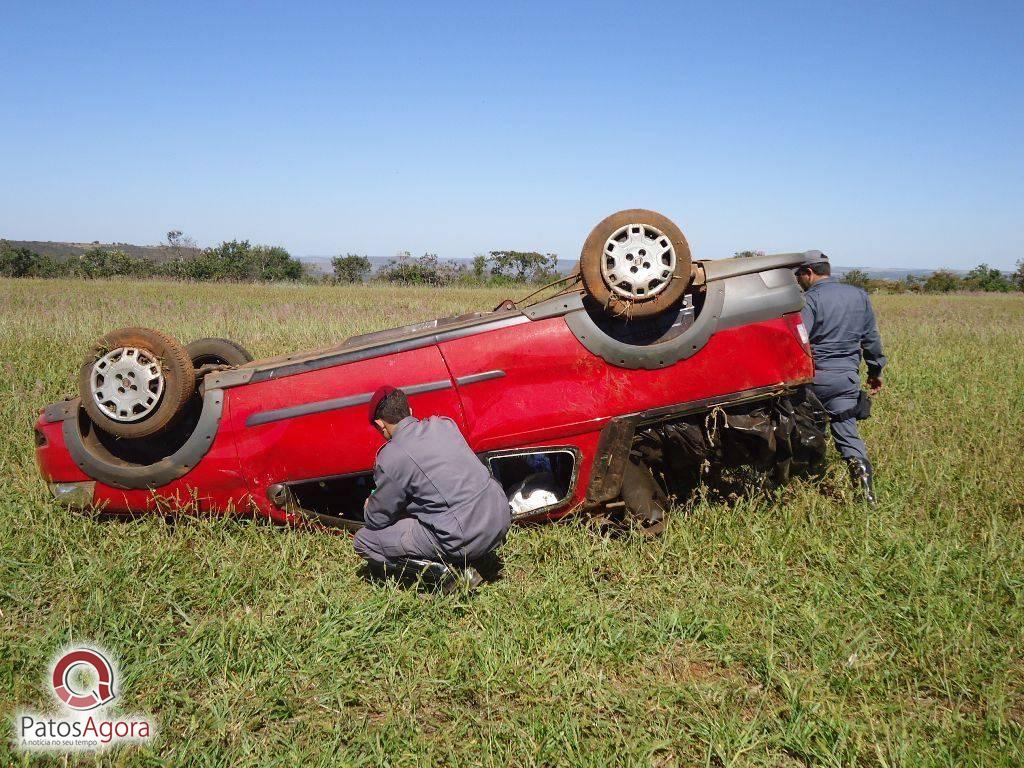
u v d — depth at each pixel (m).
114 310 16.14
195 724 2.90
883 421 6.88
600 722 2.93
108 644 3.41
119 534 4.50
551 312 4.49
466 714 3.01
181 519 4.74
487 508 3.87
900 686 3.14
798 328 4.63
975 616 3.55
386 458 3.89
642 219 4.25
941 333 14.30
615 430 4.50
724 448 4.72
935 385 8.59
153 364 4.50
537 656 3.36
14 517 4.53
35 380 8.18
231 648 3.34
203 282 38.84
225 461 4.65
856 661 3.26
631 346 4.45
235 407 4.64
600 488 4.57
